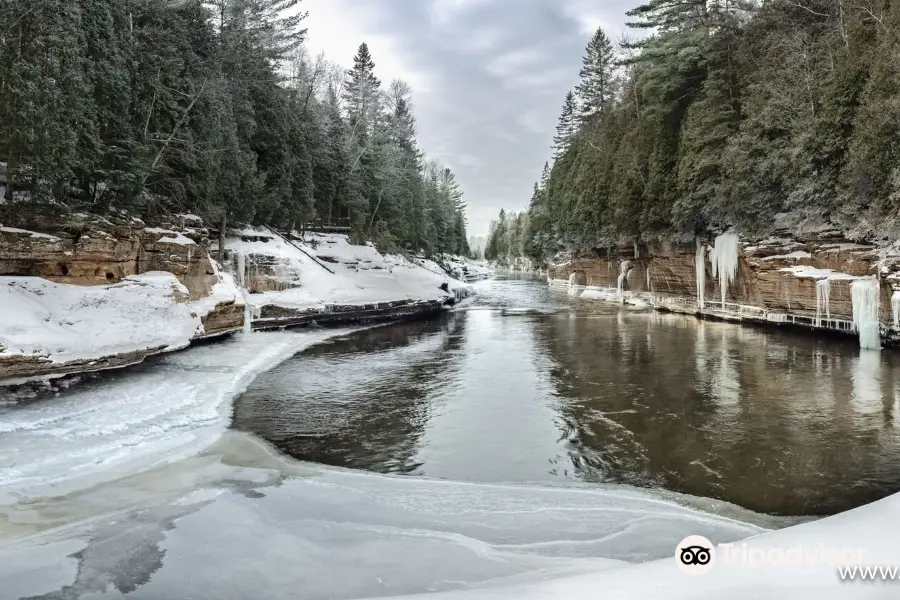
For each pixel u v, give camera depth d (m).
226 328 21.73
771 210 25.78
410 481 8.29
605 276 49.38
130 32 22.69
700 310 31.08
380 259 44.56
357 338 24.48
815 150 22.30
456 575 5.25
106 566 5.56
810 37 26.52
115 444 9.69
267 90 38.38
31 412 11.05
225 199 30.30
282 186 38.38
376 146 59.03
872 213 19.47
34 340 12.42
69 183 16.53
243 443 10.07
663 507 7.24
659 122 36.78
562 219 59.25
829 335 21.56
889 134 18.27
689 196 30.70
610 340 22.67
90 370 13.71
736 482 8.15
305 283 31.30
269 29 41.66
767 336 22.77
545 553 5.81
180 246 19.89
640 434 10.49
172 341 16.72
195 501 7.41
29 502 7.26
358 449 9.84
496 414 12.02
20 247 14.14
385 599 4.13
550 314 34.81
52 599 4.92
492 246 177.25
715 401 12.70
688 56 33.50
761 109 26.27
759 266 25.41
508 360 18.55
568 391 13.97
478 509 7.18
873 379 14.52
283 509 7.14
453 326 28.98
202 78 28.14
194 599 4.90
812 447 9.55
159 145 25.17
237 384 14.68
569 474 8.60
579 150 61.50
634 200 39.72
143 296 16.81
